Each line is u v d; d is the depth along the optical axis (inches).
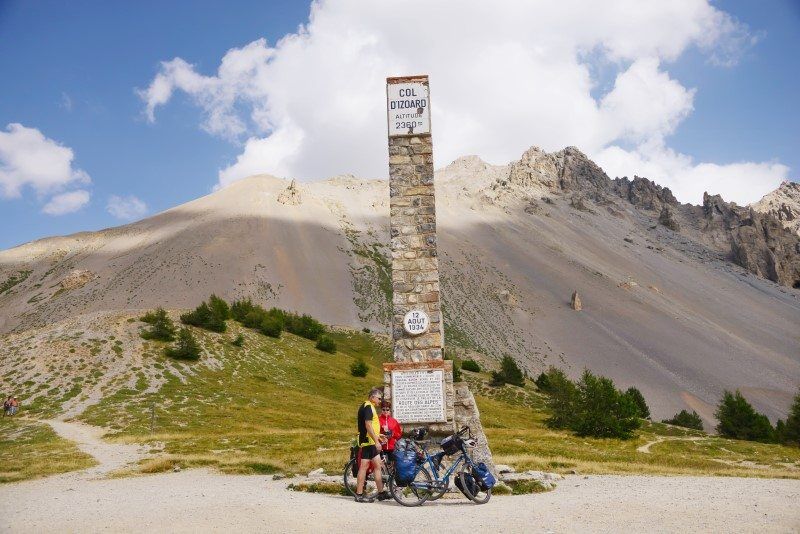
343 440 1553.9
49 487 732.0
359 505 477.1
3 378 2556.6
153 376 2790.4
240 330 4156.0
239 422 2175.2
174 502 478.9
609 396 2699.3
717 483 628.4
